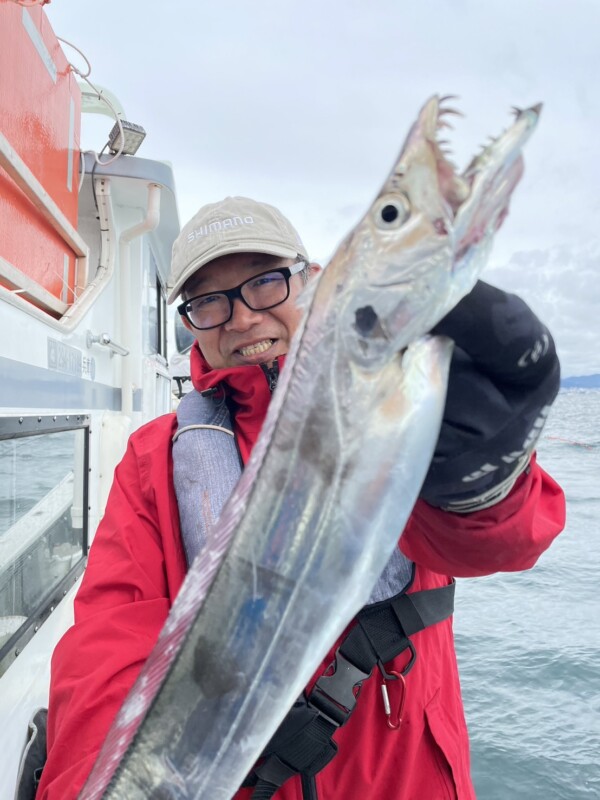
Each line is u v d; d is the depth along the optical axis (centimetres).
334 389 110
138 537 160
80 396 357
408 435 105
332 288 111
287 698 108
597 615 720
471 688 538
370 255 107
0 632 235
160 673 114
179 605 117
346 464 108
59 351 315
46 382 293
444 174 103
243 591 112
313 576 108
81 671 140
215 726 110
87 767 127
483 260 104
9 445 249
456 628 681
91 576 158
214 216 176
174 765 110
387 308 106
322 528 108
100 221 439
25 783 220
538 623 696
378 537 106
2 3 244
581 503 1447
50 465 306
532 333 104
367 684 146
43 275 309
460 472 111
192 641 113
